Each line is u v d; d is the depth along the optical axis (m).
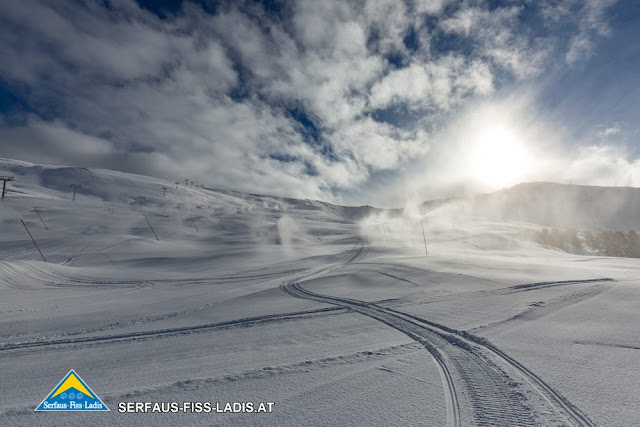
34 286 30.72
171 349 8.70
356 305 14.27
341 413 4.87
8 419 4.86
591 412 4.73
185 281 32.44
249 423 4.63
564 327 9.30
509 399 5.20
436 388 5.68
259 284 25.55
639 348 7.40
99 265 51.31
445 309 12.43
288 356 7.64
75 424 4.69
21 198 151.75
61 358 8.26
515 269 24.55
